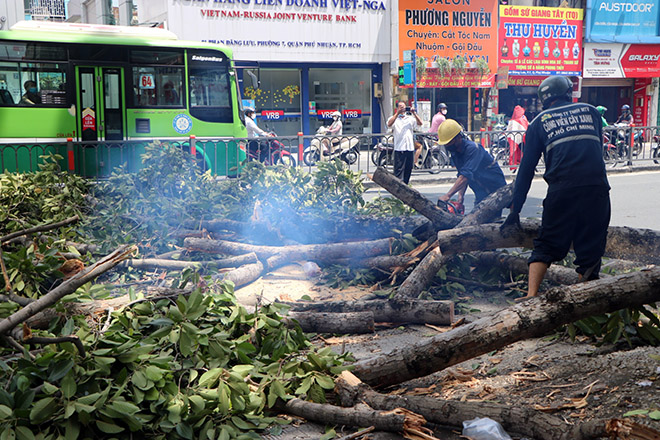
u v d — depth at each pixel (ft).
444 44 86.58
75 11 121.19
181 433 9.66
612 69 96.17
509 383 11.82
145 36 47.16
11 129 43.73
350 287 19.97
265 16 78.02
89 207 25.17
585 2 93.66
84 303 12.54
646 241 17.24
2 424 8.87
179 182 28.19
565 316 11.03
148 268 19.98
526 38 90.84
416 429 10.02
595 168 14.33
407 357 11.31
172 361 10.95
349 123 86.12
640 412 9.77
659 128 60.54
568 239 14.56
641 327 13.00
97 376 9.93
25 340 9.43
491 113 90.53
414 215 24.22
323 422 10.75
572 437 8.98
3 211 22.31
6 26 59.31
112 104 46.09
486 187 22.81
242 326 13.30
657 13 96.84
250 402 10.72
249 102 77.61
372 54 84.43
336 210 25.14
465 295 19.04
